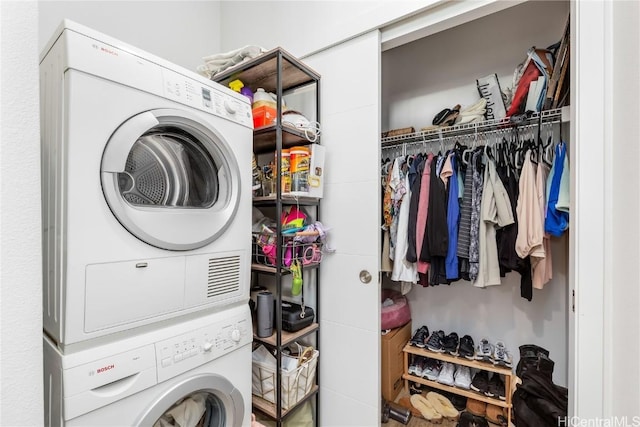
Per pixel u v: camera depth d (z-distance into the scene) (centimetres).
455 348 183
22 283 44
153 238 82
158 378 81
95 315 72
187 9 188
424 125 219
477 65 200
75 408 66
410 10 124
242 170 112
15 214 43
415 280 171
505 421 161
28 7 45
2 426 41
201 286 96
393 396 183
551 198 141
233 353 104
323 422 149
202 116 97
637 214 62
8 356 42
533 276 152
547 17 178
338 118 145
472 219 157
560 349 173
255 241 142
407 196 175
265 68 139
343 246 143
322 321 150
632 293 63
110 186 75
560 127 154
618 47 74
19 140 43
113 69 76
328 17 149
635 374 61
